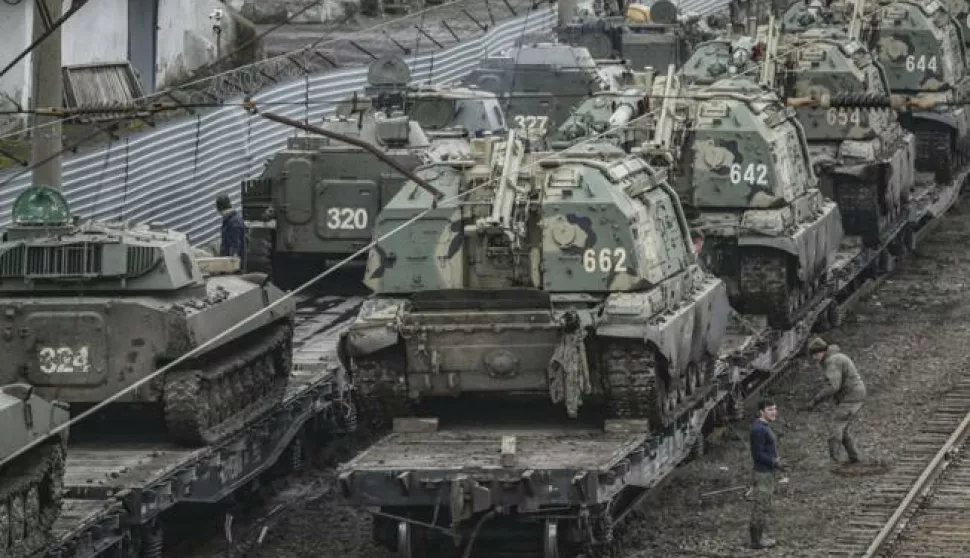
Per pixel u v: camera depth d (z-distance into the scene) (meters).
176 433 49.19
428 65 97.00
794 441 58.44
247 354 52.22
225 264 54.53
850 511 51.16
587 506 45.62
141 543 47.22
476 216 51.41
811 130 79.81
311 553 49.09
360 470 45.78
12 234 49.72
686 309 52.31
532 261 51.22
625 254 50.59
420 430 50.59
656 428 50.78
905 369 66.88
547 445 48.53
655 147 62.88
